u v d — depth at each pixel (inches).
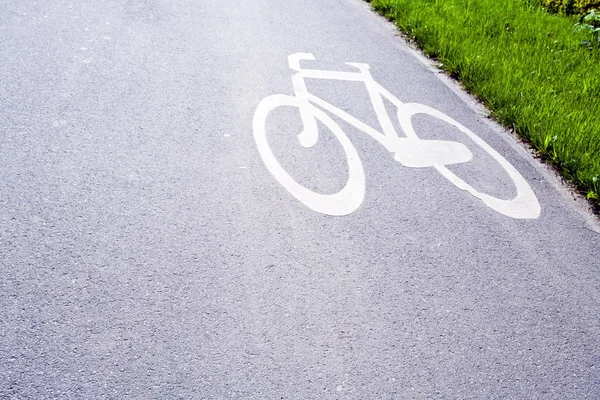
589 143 194.7
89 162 162.1
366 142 189.5
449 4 316.5
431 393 112.5
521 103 218.5
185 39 247.0
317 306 127.9
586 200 177.3
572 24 320.2
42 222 139.3
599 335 131.3
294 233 147.8
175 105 195.2
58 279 124.8
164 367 109.7
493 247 153.1
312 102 207.3
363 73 237.8
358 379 113.0
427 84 237.3
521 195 175.2
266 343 117.6
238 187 161.0
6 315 115.0
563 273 147.8
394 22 302.2
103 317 117.8
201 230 144.3
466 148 194.2
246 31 265.6
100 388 104.1
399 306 131.0
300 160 175.5
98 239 136.9
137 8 275.0
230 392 107.0
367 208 160.2
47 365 106.8
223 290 128.4
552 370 121.0
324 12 306.2
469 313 132.0
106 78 205.8
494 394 114.3
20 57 210.8
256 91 210.7
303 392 108.9
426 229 155.9
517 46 272.8
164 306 122.3
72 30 239.3
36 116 178.4
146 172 161.6
